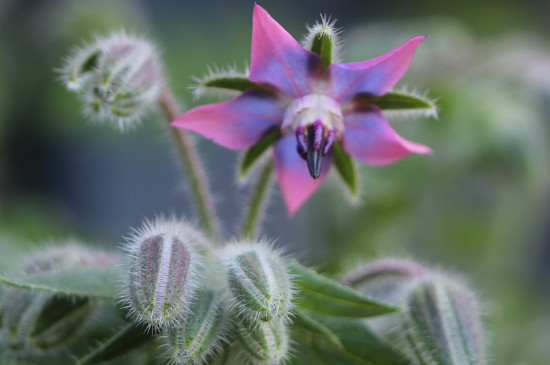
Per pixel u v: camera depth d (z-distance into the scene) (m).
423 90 0.26
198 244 0.19
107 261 0.20
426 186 0.26
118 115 0.20
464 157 0.25
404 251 0.25
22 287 0.19
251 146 0.20
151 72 0.20
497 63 0.26
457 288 0.20
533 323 0.26
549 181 0.26
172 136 0.21
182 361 0.18
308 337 0.20
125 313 0.19
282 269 0.19
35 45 0.29
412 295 0.20
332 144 0.20
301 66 0.19
